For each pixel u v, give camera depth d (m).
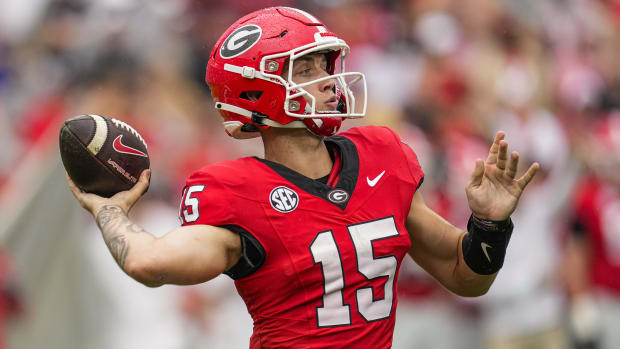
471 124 25.36
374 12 28.55
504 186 9.59
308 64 9.41
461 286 10.05
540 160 24.98
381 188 9.30
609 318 22.98
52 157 19.69
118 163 9.33
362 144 9.60
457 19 28.92
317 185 9.09
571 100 29.80
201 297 20.02
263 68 9.22
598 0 35.53
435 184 22.03
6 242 18.53
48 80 25.64
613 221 23.16
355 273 8.97
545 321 21.73
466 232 10.05
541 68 29.70
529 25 30.19
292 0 27.92
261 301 9.08
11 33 27.59
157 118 23.39
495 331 21.45
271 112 9.30
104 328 19.48
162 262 8.34
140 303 19.55
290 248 8.82
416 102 25.66
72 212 19.80
